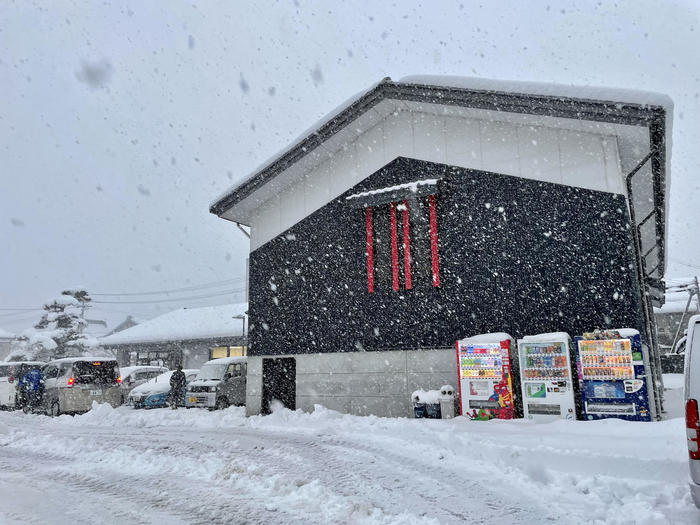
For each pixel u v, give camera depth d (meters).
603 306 10.03
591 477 5.77
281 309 14.16
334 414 11.66
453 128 12.32
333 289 13.44
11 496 5.86
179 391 17.73
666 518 4.39
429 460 6.95
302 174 14.48
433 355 11.67
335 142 13.64
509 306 11.02
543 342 9.34
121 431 11.43
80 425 12.98
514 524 4.48
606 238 10.20
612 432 7.59
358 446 8.02
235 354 33.09
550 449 6.77
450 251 11.89
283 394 14.37
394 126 13.12
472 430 8.59
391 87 12.30
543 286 10.71
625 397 8.45
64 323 35.81
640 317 10.27
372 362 12.45
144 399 18.42
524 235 11.09
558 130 11.04
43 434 11.16
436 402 10.62
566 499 5.18
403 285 12.48
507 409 9.61
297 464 6.97
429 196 12.23
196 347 34.88
